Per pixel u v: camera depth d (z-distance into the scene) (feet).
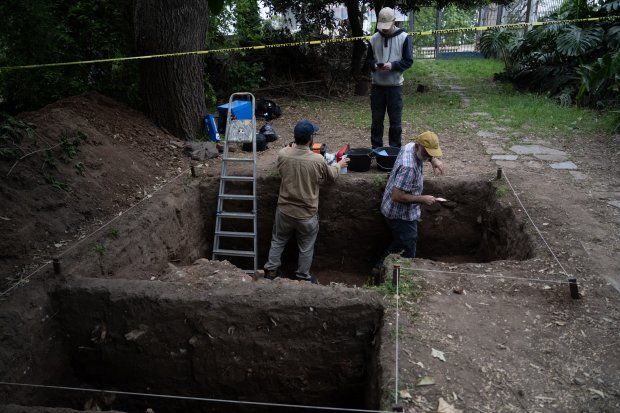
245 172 20.97
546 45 39.42
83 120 20.45
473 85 44.39
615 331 10.85
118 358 12.92
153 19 23.54
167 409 13.25
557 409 8.79
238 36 36.73
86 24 28.66
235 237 21.89
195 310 12.21
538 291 12.41
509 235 16.90
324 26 43.16
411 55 20.10
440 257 20.99
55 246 14.82
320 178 18.78
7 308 11.75
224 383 12.62
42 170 16.58
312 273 22.07
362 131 27.99
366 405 11.36
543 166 21.47
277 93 40.04
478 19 73.92
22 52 24.07
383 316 11.51
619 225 15.85
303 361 12.17
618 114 27.12
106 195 17.97
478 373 9.65
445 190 19.94
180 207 19.17
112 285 12.80
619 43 33.22
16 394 11.18
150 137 23.44
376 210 20.62
